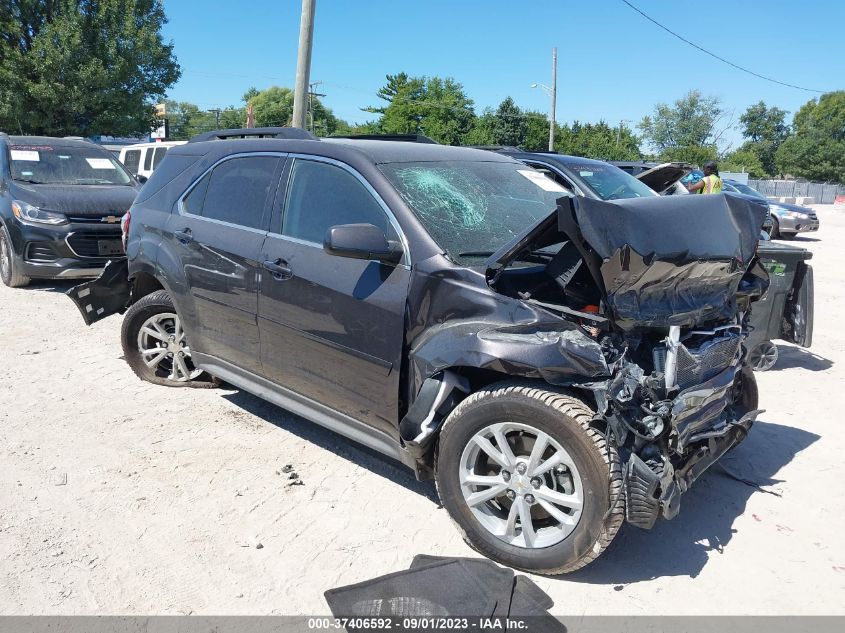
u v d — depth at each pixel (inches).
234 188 178.7
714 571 129.1
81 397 204.2
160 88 1359.5
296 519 142.2
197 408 198.2
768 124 4443.9
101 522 138.5
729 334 145.9
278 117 4165.8
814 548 137.6
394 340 137.6
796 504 154.9
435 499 152.1
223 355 182.2
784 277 229.0
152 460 165.3
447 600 115.1
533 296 135.9
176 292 189.8
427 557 127.9
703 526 145.3
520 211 159.9
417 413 128.8
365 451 174.4
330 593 117.7
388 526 140.8
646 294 127.6
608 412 114.1
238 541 133.8
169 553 129.3
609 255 118.7
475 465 129.1
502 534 126.2
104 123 1293.1
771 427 199.6
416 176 153.6
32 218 341.1
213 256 176.2
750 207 149.6
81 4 1256.2
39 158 387.9
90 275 349.1
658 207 133.5
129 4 1263.5
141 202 206.8
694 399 125.6
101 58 1258.6
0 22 1205.7
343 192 153.9
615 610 116.9
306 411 161.0
